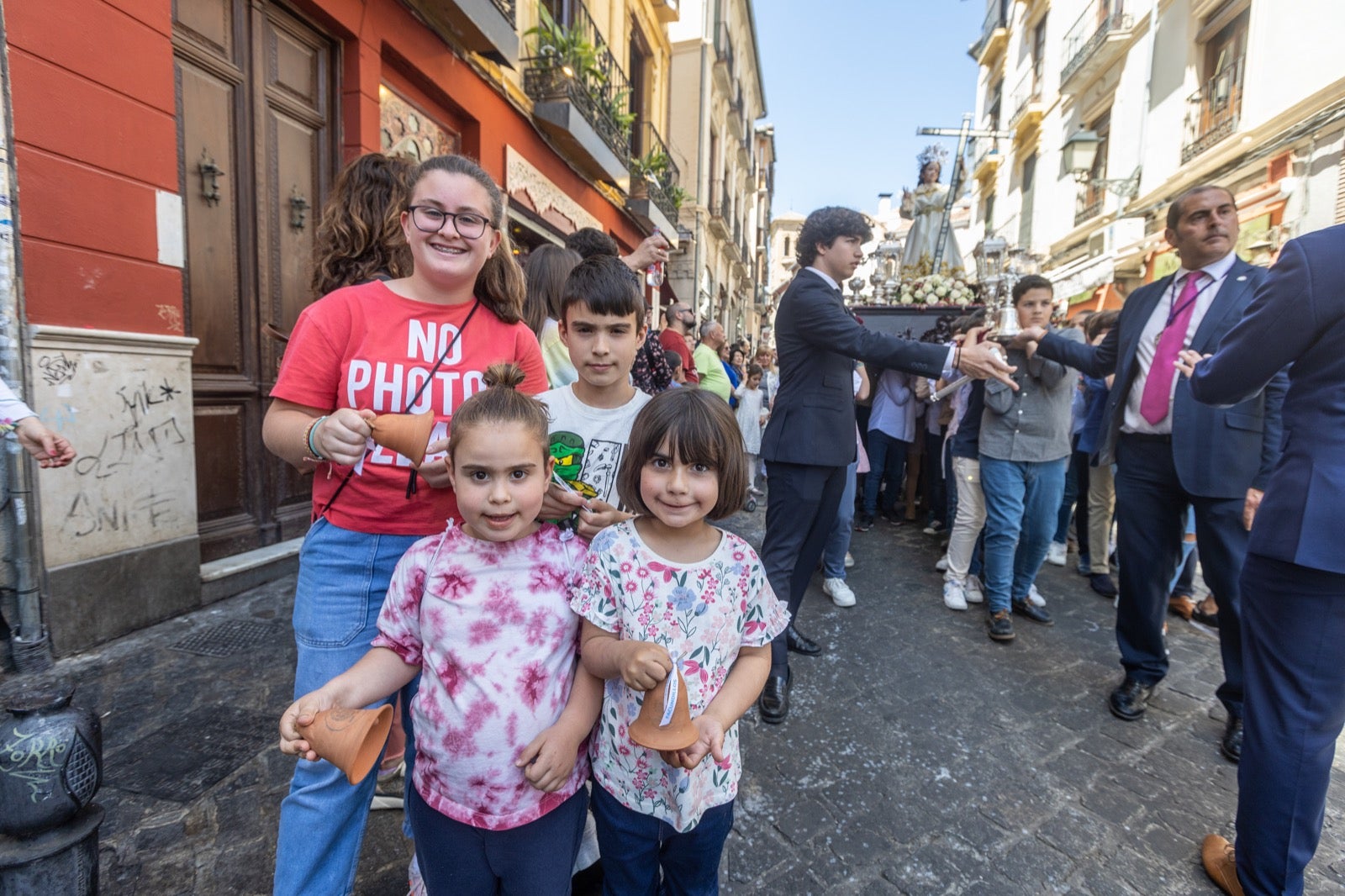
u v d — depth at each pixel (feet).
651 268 9.27
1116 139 40.47
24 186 8.77
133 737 7.48
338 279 5.43
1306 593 5.12
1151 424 8.43
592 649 4.14
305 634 4.74
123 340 9.96
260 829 6.15
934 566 15.30
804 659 10.32
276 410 4.60
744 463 4.45
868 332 8.32
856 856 6.21
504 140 21.75
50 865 4.20
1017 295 11.39
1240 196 29.27
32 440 7.07
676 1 39.47
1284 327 5.00
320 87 14.44
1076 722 8.66
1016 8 56.85
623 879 4.64
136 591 10.20
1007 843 6.45
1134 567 8.68
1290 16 27.22
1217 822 6.82
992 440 11.21
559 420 5.51
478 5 17.84
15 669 8.79
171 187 10.75
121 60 9.91
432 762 4.16
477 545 4.29
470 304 5.06
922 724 8.55
